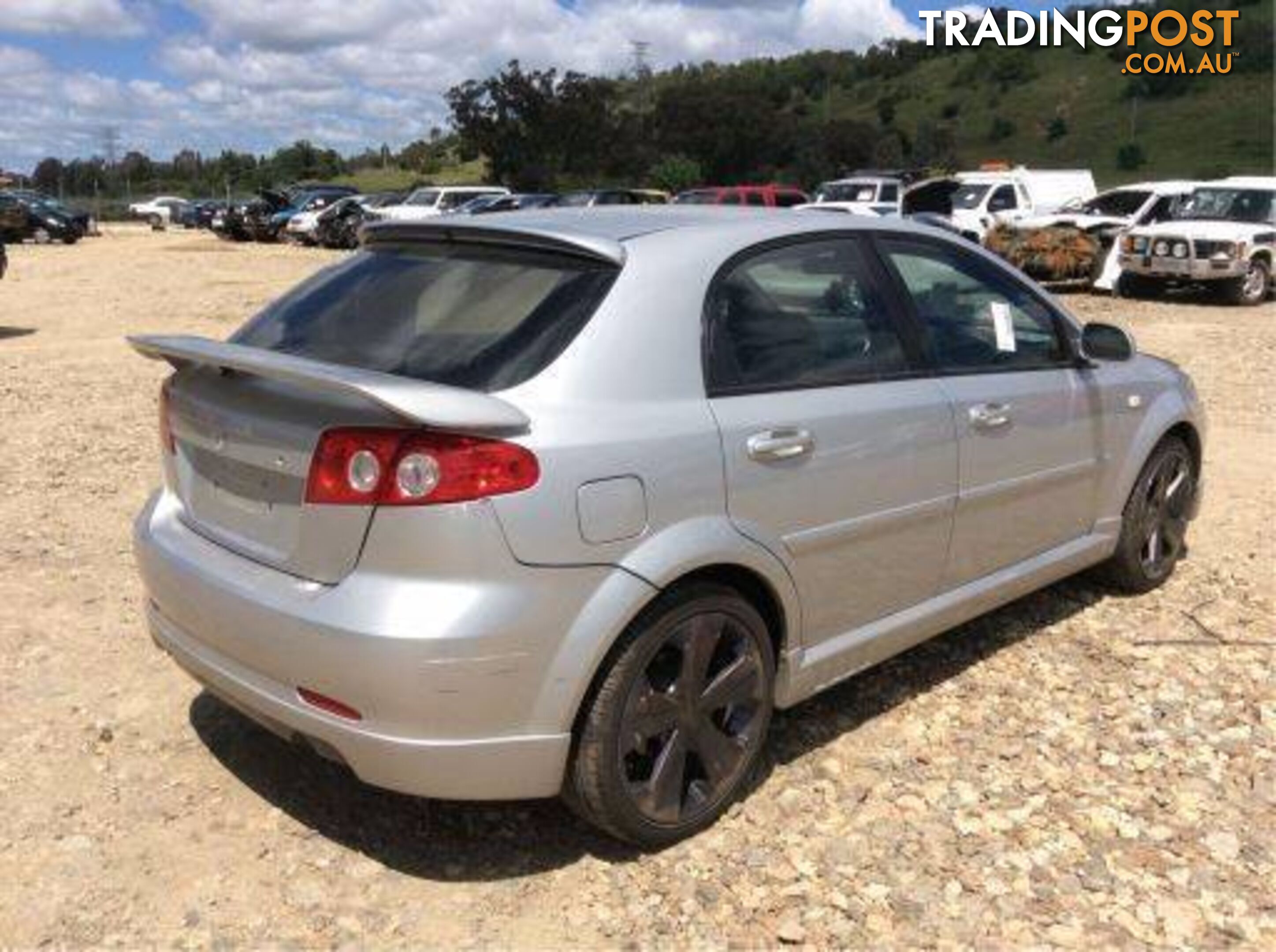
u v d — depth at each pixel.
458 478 3.03
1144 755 4.08
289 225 38.81
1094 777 3.94
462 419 3.01
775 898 3.33
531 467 3.10
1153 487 5.46
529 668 3.13
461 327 3.45
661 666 3.46
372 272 3.87
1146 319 17.86
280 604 3.21
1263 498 7.25
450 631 3.03
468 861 3.50
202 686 4.16
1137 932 3.21
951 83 118.94
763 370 3.70
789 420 3.66
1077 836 3.61
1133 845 3.57
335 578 3.19
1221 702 4.47
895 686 4.59
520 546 3.08
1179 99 100.94
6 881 3.36
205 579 3.43
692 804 3.58
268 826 3.64
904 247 4.36
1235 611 5.36
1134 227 21.19
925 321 4.31
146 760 4.00
